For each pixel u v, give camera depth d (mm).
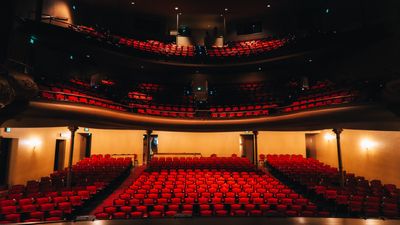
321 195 11227
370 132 13391
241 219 2904
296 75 18188
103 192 11977
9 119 9547
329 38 14781
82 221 2885
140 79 19172
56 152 15805
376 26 13211
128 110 15258
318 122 12320
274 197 10742
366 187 11703
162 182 12086
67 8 16625
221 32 21594
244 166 15117
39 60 13711
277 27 20328
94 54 16312
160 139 18625
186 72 19594
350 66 14984
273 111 15523
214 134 18859
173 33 21094
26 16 13133
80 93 13688
